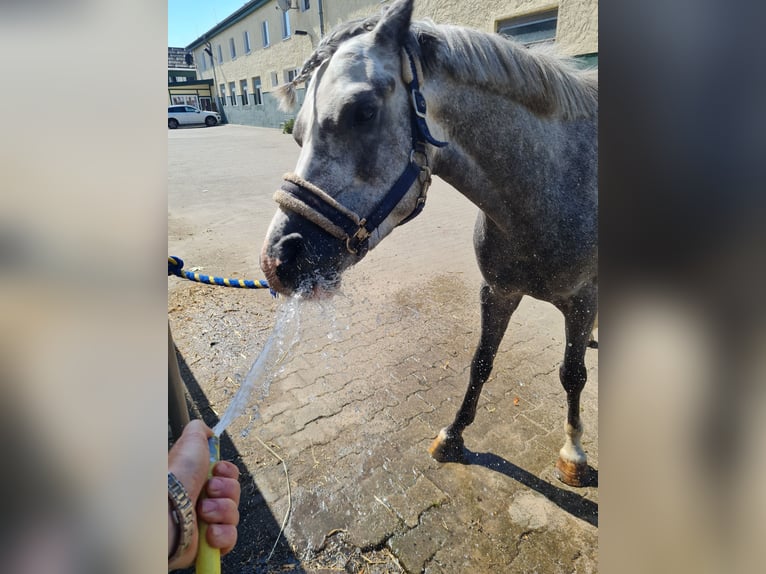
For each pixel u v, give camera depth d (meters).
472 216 5.79
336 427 2.18
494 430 2.15
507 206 1.49
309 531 1.67
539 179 1.45
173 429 1.69
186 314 3.35
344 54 1.23
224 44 22.05
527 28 7.17
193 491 0.73
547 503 1.76
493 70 1.34
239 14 18.61
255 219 5.84
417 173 1.32
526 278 1.62
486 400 2.36
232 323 3.21
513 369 2.63
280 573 1.53
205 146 13.88
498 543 1.61
